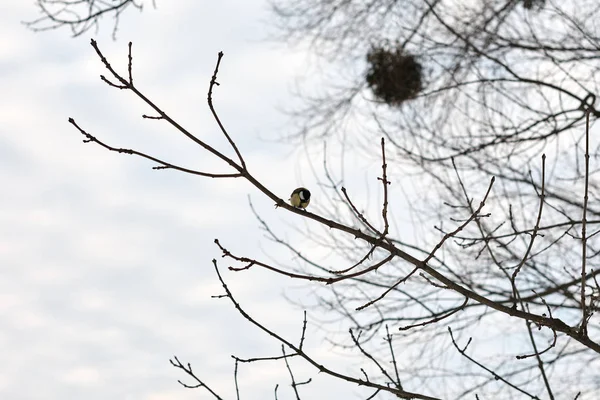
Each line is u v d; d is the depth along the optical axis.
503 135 8.91
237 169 3.89
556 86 9.11
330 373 4.52
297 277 3.98
